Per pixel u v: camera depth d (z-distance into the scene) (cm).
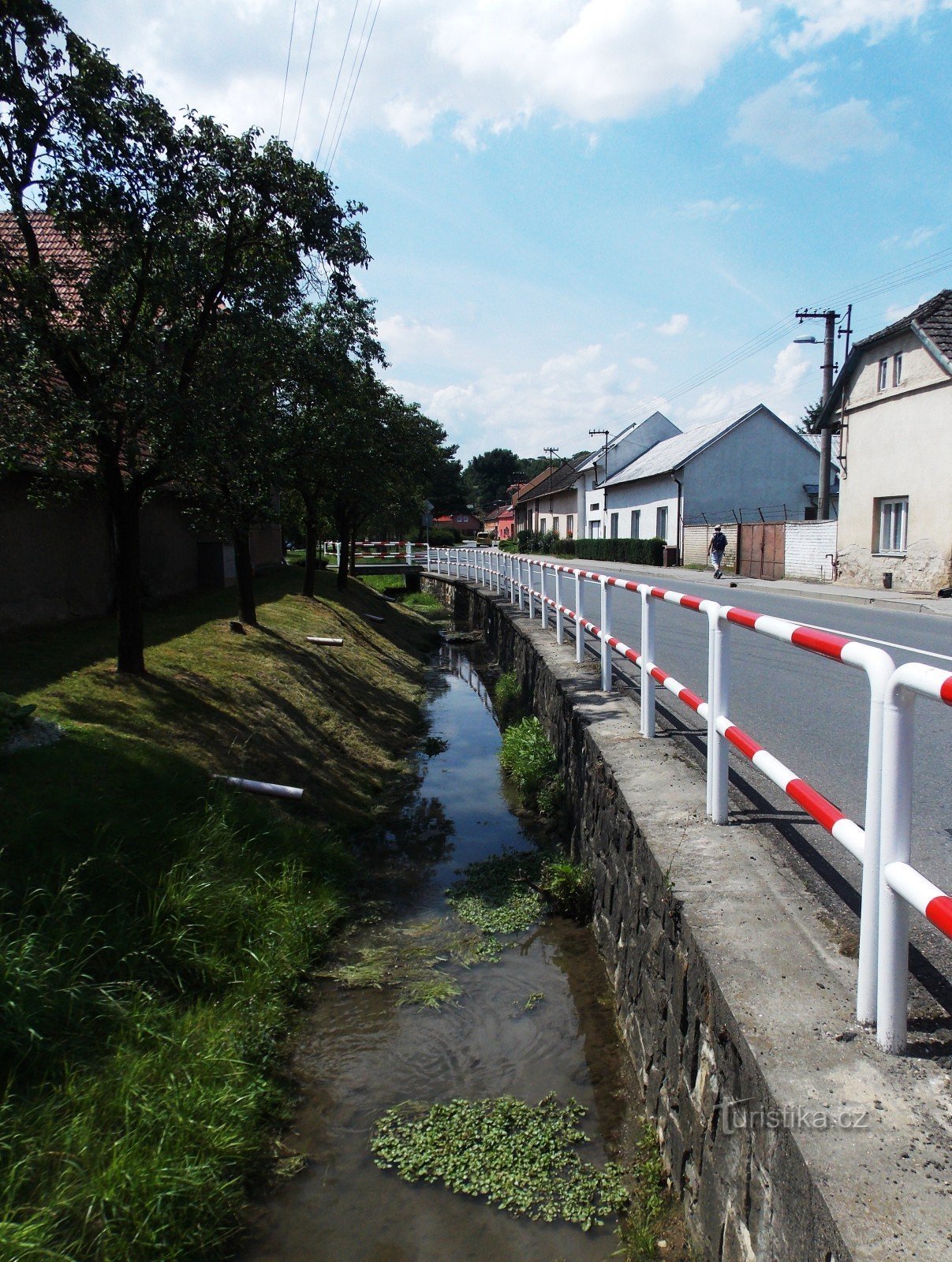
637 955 417
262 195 701
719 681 395
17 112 593
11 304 602
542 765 838
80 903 445
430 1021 478
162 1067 389
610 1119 395
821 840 390
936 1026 233
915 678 187
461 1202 351
